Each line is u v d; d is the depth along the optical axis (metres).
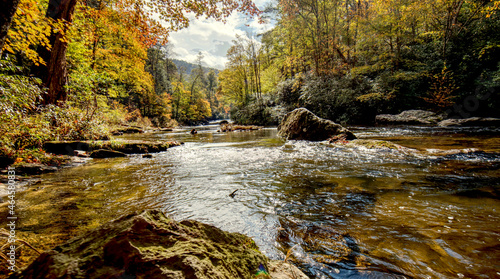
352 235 1.93
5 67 4.66
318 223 2.20
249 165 5.12
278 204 2.75
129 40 15.12
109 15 9.79
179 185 3.68
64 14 8.07
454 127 11.07
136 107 35.84
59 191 3.35
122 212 2.55
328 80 18.89
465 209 2.32
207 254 1.10
